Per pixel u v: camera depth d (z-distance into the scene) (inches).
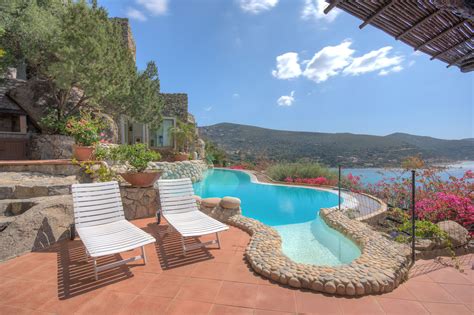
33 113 421.1
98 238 134.6
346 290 109.2
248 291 111.2
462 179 241.6
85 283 116.0
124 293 108.4
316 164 590.6
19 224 149.6
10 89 419.8
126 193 215.9
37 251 149.7
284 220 287.7
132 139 702.5
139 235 139.7
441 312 98.0
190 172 557.6
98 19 355.6
